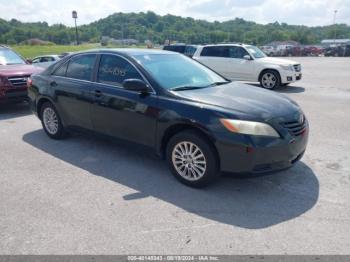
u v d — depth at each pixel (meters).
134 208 3.65
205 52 13.96
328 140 5.86
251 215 3.48
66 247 2.99
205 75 5.08
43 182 4.33
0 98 7.91
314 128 6.63
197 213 3.53
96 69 5.09
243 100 4.08
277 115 3.82
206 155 3.87
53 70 5.89
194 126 3.90
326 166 4.71
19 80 8.16
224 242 3.04
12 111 8.65
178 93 4.21
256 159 3.64
